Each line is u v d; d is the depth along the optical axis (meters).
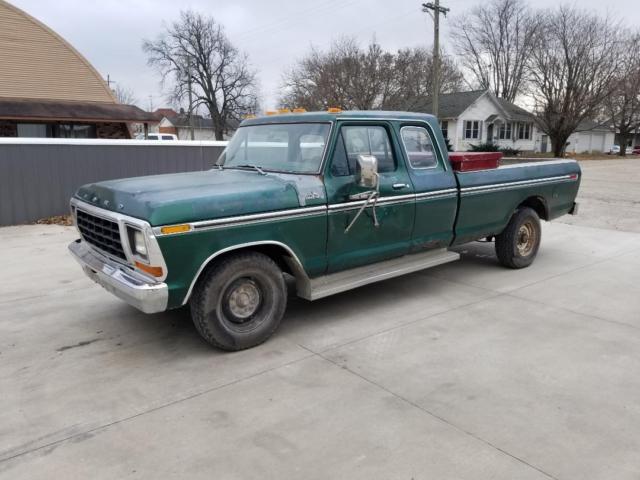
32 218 10.48
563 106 40.75
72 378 3.88
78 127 20.56
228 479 2.74
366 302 5.55
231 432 3.16
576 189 7.49
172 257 3.74
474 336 4.61
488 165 6.02
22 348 4.43
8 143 9.99
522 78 53.41
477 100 44.00
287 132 4.91
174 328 4.86
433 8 27.36
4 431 3.19
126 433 3.16
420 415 3.33
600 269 6.83
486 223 6.14
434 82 28.03
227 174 4.83
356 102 39.50
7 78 19.42
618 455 2.91
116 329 4.85
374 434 3.12
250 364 4.09
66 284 6.30
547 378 3.82
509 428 3.17
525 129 49.56
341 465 2.84
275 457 2.91
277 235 4.25
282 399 3.54
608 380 3.79
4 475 2.78
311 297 4.61
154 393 3.64
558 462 2.85
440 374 3.89
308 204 4.39
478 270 6.83
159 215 3.66
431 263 5.55
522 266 6.86
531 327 4.81
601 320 4.98
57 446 3.04
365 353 4.27
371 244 4.96
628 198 14.61
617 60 40.22
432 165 5.53
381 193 4.91
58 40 20.34
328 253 4.64
